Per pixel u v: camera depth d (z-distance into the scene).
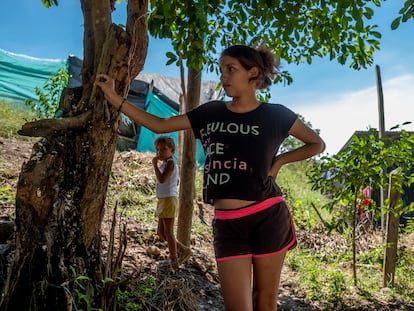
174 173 4.32
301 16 4.45
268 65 2.31
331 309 4.26
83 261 2.64
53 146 2.53
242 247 2.19
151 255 4.40
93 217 2.68
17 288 2.39
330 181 5.02
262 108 2.25
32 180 2.40
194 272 4.38
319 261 6.05
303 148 2.40
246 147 2.17
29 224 2.42
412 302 4.50
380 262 6.02
